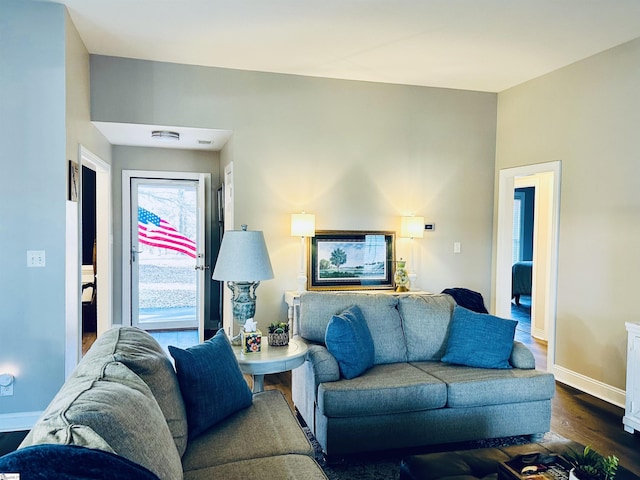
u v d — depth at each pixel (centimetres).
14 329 314
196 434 199
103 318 516
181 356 206
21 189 313
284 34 366
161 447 138
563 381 427
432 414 274
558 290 436
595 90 399
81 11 328
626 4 309
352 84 485
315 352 283
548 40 371
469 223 530
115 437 119
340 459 271
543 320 582
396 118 500
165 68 433
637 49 362
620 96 376
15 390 315
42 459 96
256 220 463
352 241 490
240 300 296
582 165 412
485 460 188
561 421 335
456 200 524
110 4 317
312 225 450
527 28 349
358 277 492
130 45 392
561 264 433
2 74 310
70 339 338
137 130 454
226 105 450
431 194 515
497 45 384
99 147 464
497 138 532
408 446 271
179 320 623
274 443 193
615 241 379
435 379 282
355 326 297
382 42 381
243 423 211
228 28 356
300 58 421
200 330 522
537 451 196
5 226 312
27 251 314
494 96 531
